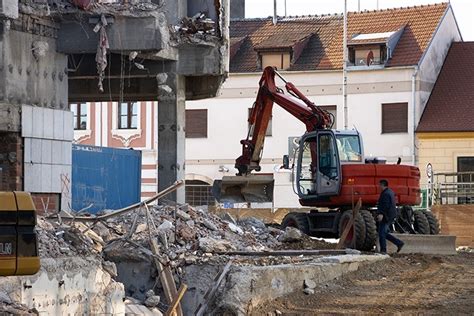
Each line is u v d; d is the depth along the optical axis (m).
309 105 60.53
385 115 101.94
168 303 37.75
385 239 53.16
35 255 21.89
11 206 21.78
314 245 53.16
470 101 101.75
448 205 81.44
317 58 105.19
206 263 40.69
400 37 104.62
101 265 34.19
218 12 57.22
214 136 106.25
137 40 51.78
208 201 106.50
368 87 102.12
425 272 48.44
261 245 49.81
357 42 103.19
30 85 49.75
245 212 86.62
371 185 56.97
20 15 48.81
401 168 57.44
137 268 41.03
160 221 45.53
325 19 109.75
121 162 64.94
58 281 30.66
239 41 107.94
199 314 38.94
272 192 58.97
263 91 61.19
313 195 59.06
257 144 61.12
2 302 27.16
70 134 52.12
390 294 42.66
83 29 51.53
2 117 47.56
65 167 51.66
